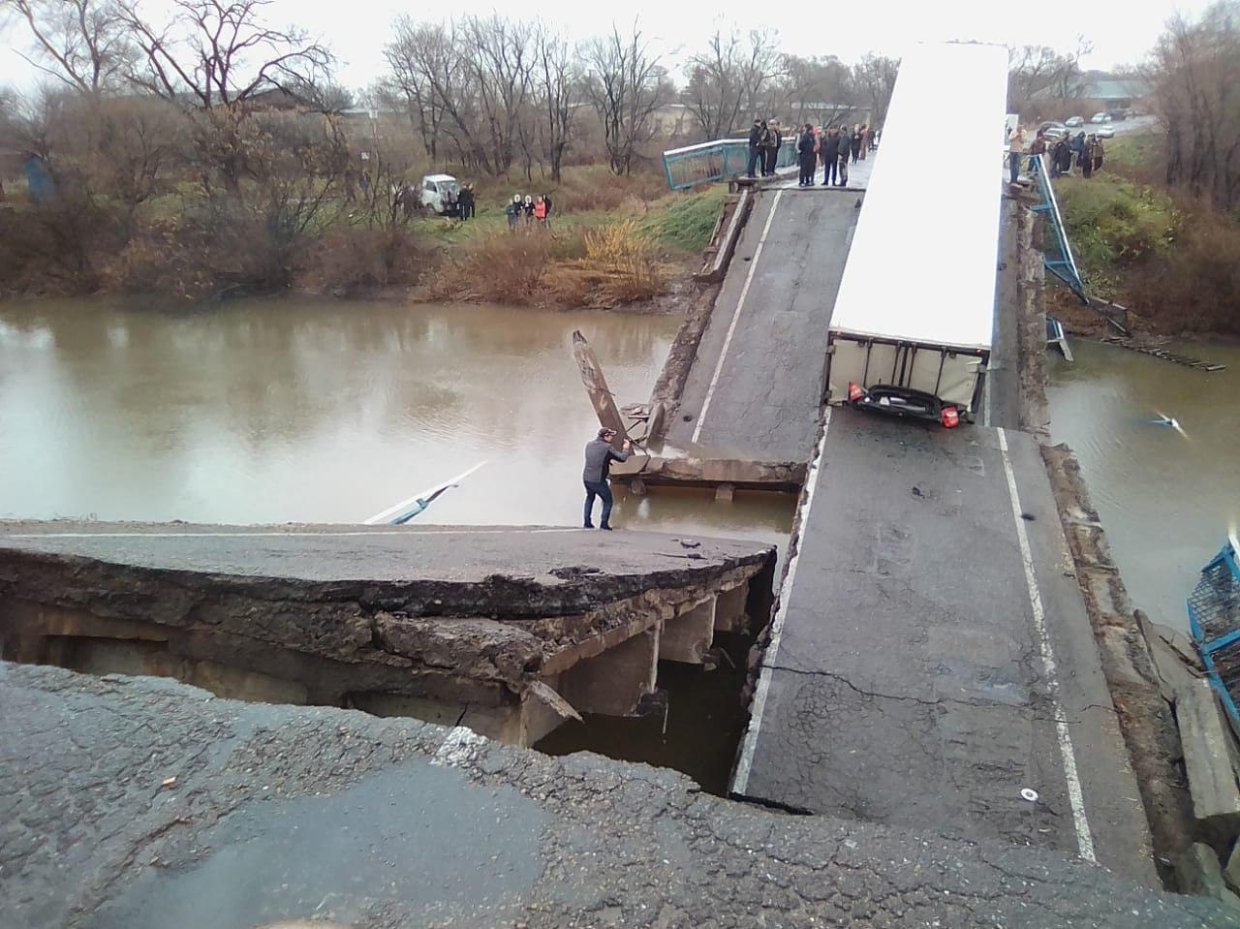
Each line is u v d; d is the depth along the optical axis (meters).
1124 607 9.42
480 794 3.14
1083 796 6.88
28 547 5.76
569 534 11.43
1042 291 18.84
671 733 8.37
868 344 13.67
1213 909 2.79
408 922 2.62
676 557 9.28
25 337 28.22
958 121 18.69
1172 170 36.22
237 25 43.62
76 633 5.84
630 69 51.78
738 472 15.06
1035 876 2.90
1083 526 10.90
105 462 17.73
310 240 35.72
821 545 10.36
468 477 16.83
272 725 3.48
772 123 31.78
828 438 13.13
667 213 38.34
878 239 15.42
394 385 22.98
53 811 3.04
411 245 35.59
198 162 34.97
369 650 5.55
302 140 36.78
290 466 17.55
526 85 50.62
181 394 22.25
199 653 5.78
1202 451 18.67
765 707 7.75
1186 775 7.22
